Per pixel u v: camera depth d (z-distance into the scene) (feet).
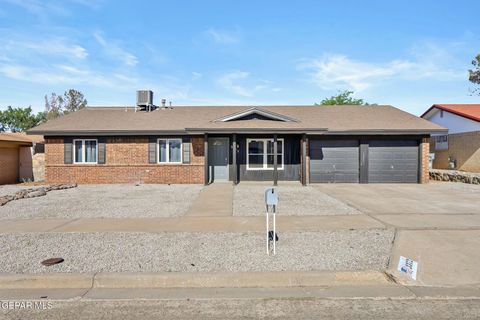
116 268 15.80
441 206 31.48
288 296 13.53
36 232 22.24
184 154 52.44
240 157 54.54
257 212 28.86
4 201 33.78
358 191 43.01
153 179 52.39
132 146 52.44
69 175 52.54
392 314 11.85
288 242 19.97
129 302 13.01
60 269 15.66
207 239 20.66
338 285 14.73
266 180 54.60
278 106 68.13
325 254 17.75
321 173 53.31
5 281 14.57
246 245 19.39
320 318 11.61
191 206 31.94
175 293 13.92
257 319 11.58
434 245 19.21
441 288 14.15
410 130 50.42
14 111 140.56
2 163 53.31
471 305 12.57
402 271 15.46
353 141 53.26
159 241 20.25
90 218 26.61
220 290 14.24
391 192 41.98
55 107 146.20
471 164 64.08
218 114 61.11
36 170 57.88
